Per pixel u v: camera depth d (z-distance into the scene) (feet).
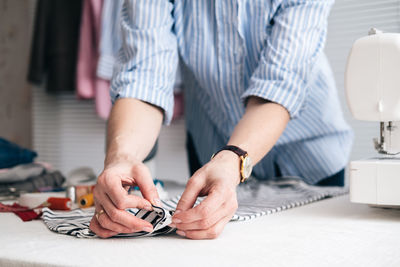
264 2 3.70
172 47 3.63
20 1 11.93
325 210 3.18
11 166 5.13
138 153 2.84
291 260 1.85
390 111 3.02
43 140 11.62
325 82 4.84
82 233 2.34
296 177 4.92
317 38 3.46
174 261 1.85
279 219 2.84
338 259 1.86
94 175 4.80
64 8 9.96
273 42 3.36
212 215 2.25
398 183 2.77
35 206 3.41
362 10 8.09
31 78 10.03
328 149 5.18
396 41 2.96
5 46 12.09
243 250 2.03
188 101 5.26
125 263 1.83
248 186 4.63
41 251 2.05
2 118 12.11
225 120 4.82
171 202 3.22
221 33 3.95
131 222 2.21
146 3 3.53
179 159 10.02
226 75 4.09
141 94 3.18
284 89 3.13
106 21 8.93
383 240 2.22
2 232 2.53
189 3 4.03
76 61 9.98
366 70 3.05
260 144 2.86
